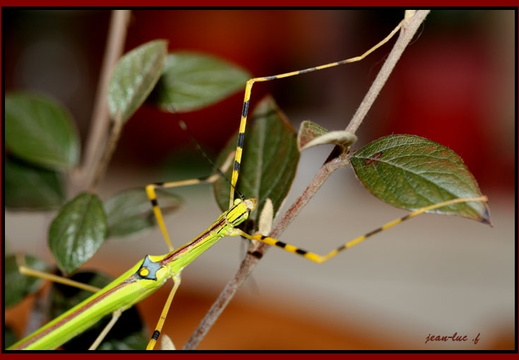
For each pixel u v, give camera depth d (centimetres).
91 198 27
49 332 27
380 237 51
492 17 51
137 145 64
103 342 28
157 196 29
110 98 27
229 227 27
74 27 62
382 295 39
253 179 27
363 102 24
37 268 29
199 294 38
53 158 30
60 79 65
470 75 52
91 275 29
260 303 37
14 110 30
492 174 52
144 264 28
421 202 24
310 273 42
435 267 44
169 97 28
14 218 49
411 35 24
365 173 24
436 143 24
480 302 39
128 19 30
